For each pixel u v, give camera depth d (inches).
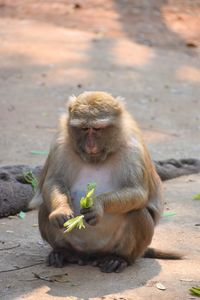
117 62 989.2
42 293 367.9
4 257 422.0
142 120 784.9
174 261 420.8
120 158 401.1
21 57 982.4
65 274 395.9
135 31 1157.1
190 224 482.6
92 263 413.1
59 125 414.3
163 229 471.5
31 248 439.2
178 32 1182.3
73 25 1154.0
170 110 830.5
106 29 1145.4
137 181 397.7
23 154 646.5
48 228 409.4
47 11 1211.9
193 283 382.3
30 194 514.0
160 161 607.5
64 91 869.8
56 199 392.5
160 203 427.8
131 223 400.5
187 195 549.0
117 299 359.3
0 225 481.7
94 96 397.7
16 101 829.8
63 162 406.3
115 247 408.5
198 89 921.5
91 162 402.0
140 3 1269.7
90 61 983.6
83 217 376.8
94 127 390.0
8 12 1207.6
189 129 765.9
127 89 891.4
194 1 1296.8
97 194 404.5
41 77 915.4
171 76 960.3
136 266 410.6
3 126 740.7
